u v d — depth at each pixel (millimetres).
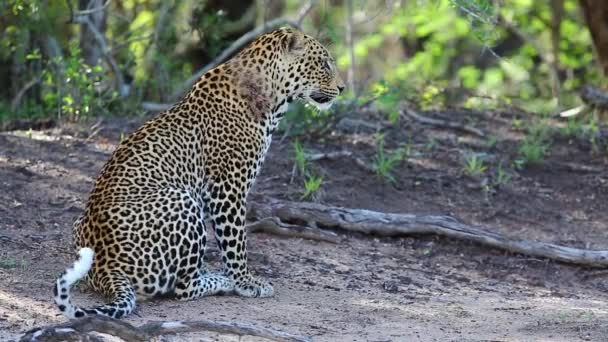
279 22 19453
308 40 11523
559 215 14805
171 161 10695
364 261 12781
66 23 19062
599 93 18125
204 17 19172
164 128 10836
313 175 14883
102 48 18625
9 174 13930
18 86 19375
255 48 11352
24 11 17969
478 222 14406
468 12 13633
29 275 10742
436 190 15094
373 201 14586
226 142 11023
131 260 9969
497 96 20094
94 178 14172
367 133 16766
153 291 10117
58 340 7855
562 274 13031
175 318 9711
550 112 18625
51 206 13148
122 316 9352
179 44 20328
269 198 13852
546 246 13242
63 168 14375
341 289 11672
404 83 18922
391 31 27141
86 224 10242
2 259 11109
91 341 7988
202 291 10539
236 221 11031
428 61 26688
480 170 15539
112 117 16984
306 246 12969
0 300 9867
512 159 16266
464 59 28859
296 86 11492
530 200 15125
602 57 19500
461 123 17500
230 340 9250
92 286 10227
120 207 10109
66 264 11234
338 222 13477
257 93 11203
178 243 10164
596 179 15844
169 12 20031
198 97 11094
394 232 13492
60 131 15891
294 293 11297
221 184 11000
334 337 9586
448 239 13500
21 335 8516
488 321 10719
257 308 10500
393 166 15586
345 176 15125
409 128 17219
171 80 18906
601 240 14148
